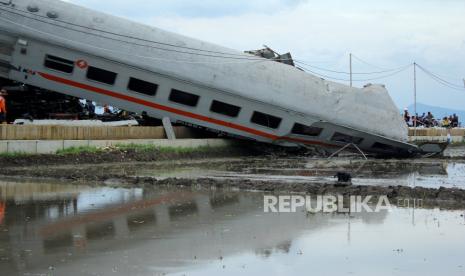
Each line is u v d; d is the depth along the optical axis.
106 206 18.72
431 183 25.45
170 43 39.56
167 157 36.78
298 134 42.28
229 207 18.56
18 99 40.62
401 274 11.35
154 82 39.00
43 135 32.47
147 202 19.56
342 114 42.44
